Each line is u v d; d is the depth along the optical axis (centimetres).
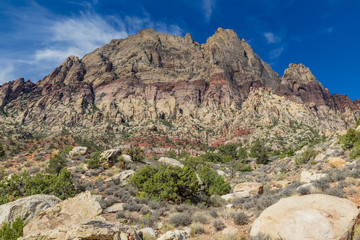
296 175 2866
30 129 17162
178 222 1134
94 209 991
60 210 933
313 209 736
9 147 7075
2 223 964
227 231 980
